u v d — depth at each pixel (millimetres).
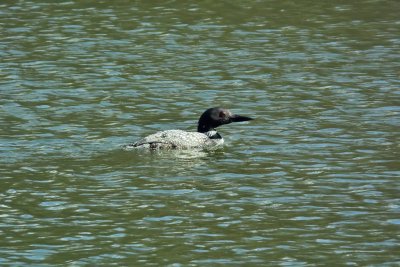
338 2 31875
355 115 20797
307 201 15703
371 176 16891
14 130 19625
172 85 23281
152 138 18625
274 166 17531
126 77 23922
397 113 20875
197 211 15273
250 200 15766
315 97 22281
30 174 16984
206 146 18750
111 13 30266
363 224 14664
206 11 30609
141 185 16500
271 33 28266
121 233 14336
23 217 15000
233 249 13695
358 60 25422
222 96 22438
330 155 18125
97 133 19562
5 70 24359
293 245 13852
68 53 26000
